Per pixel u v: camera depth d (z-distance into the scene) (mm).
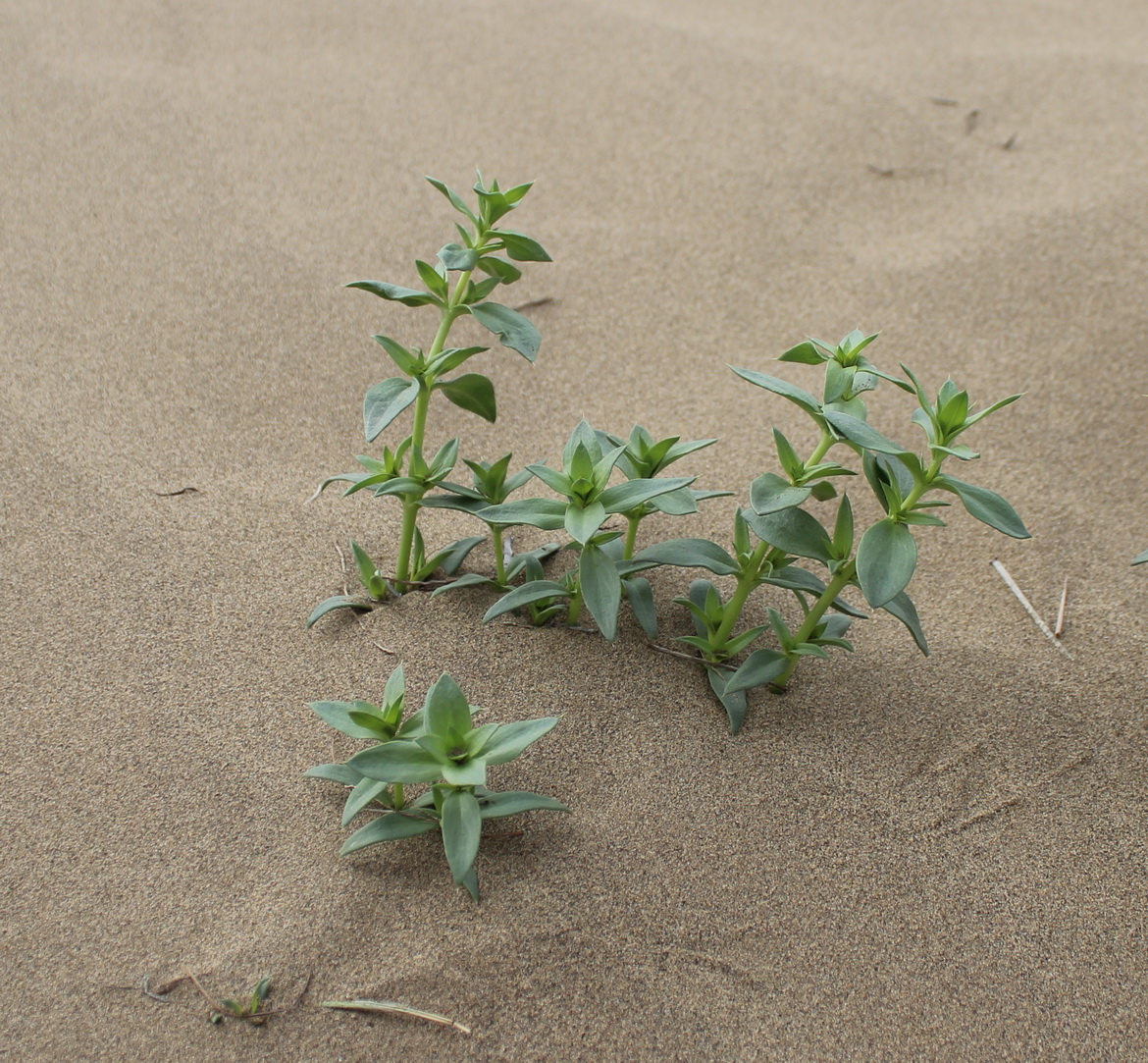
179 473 783
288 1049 570
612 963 595
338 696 668
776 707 678
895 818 643
